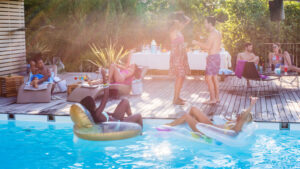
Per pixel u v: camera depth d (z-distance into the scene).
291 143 4.89
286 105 6.80
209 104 6.96
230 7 12.34
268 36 12.01
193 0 14.16
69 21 12.87
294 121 5.50
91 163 4.21
